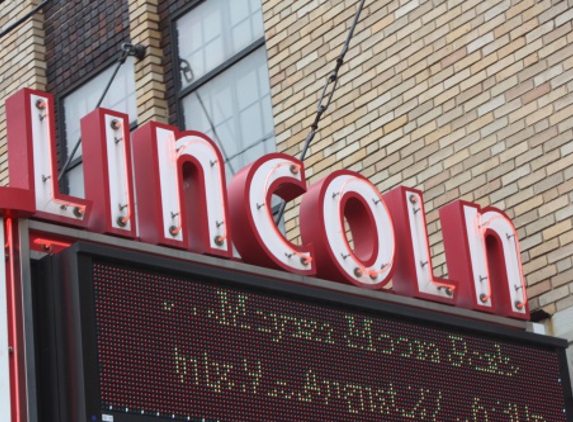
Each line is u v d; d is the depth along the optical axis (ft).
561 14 38.68
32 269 27.58
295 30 46.32
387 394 31.07
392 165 41.88
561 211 37.42
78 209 29.04
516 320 35.50
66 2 56.85
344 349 30.83
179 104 51.01
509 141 39.09
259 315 29.68
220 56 49.85
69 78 55.67
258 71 48.11
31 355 26.48
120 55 53.26
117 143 30.25
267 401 28.86
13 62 57.57
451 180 40.24
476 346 33.47
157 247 29.68
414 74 42.06
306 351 30.09
